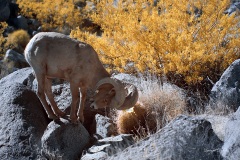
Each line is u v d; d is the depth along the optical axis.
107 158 8.72
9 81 12.85
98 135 10.47
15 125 10.27
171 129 8.55
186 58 13.73
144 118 10.69
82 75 9.32
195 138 8.20
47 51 9.23
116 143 9.47
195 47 13.42
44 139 9.72
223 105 11.69
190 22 14.87
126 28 14.60
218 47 14.60
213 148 8.31
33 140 10.05
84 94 9.79
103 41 14.73
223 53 14.55
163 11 15.91
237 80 11.98
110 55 14.79
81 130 10.02
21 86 11.28
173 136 8.28
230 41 14.63
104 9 16.61
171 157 7.96
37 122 10.59
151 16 14.21
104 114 11.46
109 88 9.20
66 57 9.20
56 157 9.60
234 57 14.42
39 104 11.20
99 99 9.27
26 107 10.76
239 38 14.33
